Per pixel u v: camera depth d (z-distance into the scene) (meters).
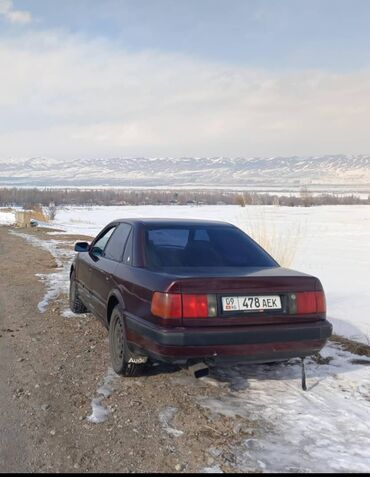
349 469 3.17
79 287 6.90
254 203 62.03
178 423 3.79
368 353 5.62
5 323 6.96
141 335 4.15
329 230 29.27
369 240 23.19
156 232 5.05
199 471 3.12
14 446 3.43
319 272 12.81
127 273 4.70
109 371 4.94
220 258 4.79
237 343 3.93
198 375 3.99
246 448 3.42
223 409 4.05
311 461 3.26
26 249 18.05
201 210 67.75
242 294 4.05
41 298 8.78
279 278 4.19
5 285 10.23
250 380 4.73
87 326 6.68
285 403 4.20
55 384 4.59
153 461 3.24
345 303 8.57
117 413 3.96
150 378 4.74
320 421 3.86
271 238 11.45
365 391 4.49
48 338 6.13
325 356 5.51
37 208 53.38
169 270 4.38
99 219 47.22
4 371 4.96
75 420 3.84
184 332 3.83
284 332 4.06
